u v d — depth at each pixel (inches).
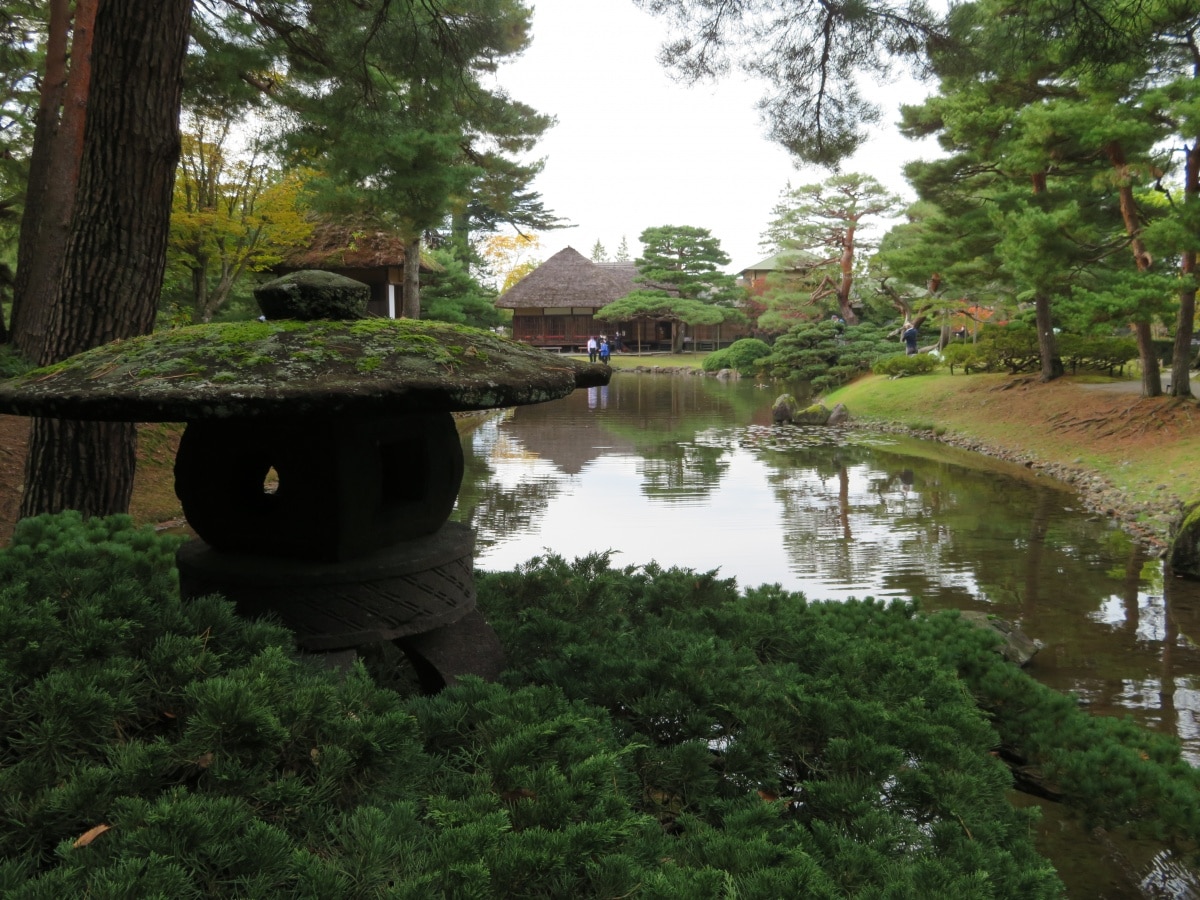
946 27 245.1
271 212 733.3
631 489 512.7
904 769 104.0
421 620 112.8
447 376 94.7
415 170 460.4
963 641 163.2
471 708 99.9
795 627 149.6
